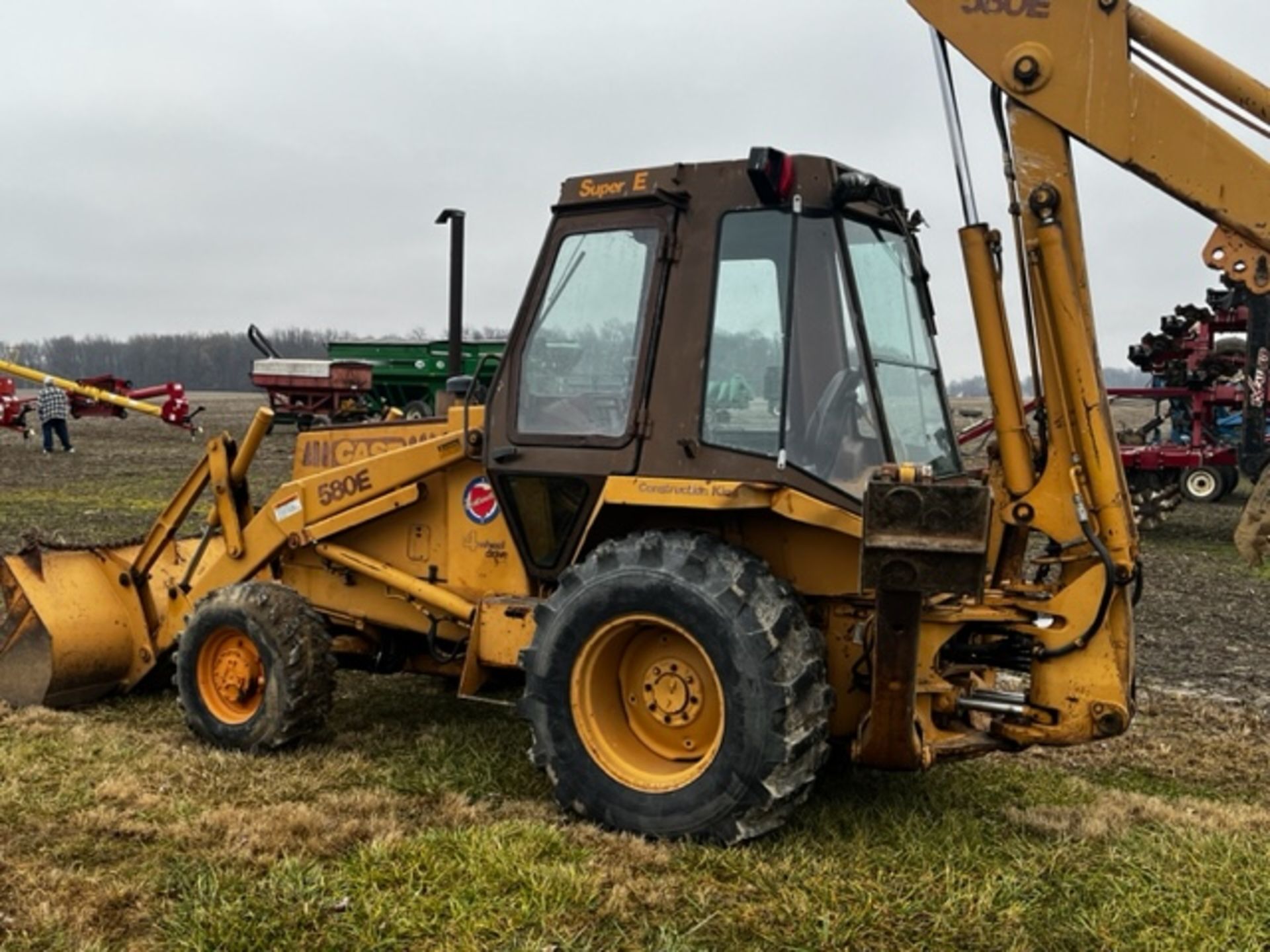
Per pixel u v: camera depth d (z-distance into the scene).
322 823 4.11
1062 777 4.85
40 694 5.72
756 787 3.82
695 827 3.92
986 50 3.92
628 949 3.29
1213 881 3.70
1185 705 6.22
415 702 6.00
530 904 3.51
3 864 3.79
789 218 4.09
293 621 5.09
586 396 4.46
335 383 24.20
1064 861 3.88
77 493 15.86
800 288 4.09
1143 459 13.77
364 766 4.87
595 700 4.18
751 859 3.83
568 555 4.64
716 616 3.86
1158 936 3.37
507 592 5.03
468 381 5.27
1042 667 3.99
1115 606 3.98
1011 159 3.94
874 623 4.05
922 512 3.45
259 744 5.02
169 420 18.31
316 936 3.34
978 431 12.36
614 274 4.42
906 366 4.62
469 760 4.92
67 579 5.95
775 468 4.02
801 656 3.86
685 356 4.21
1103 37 3.81
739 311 4.15
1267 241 3.72
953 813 4.27
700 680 4.09
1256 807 4.54
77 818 4.17
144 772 4.73
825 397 4.10
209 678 5.24
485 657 4.79
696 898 3.56
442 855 3.84
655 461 4.24
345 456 5.76
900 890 3.65
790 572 4.25
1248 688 6.73
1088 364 3.90
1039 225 3.90
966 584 3.41
